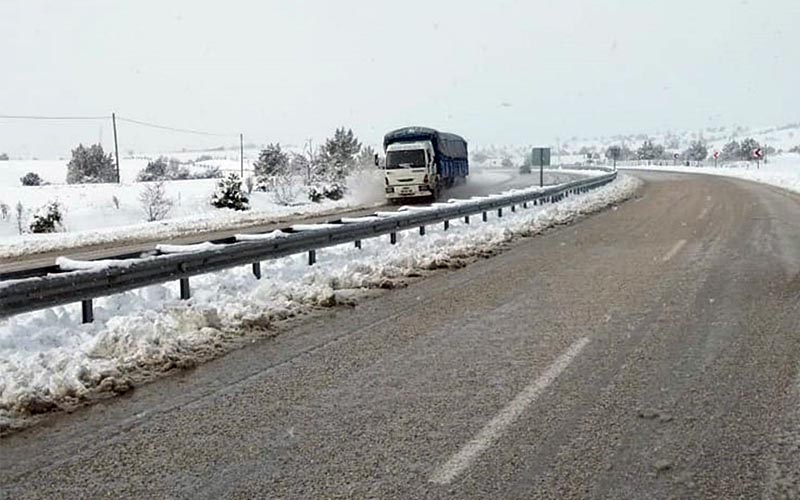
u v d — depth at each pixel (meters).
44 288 8.09
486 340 8.03
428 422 5.51
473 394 6.14
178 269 10.19
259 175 51.16
